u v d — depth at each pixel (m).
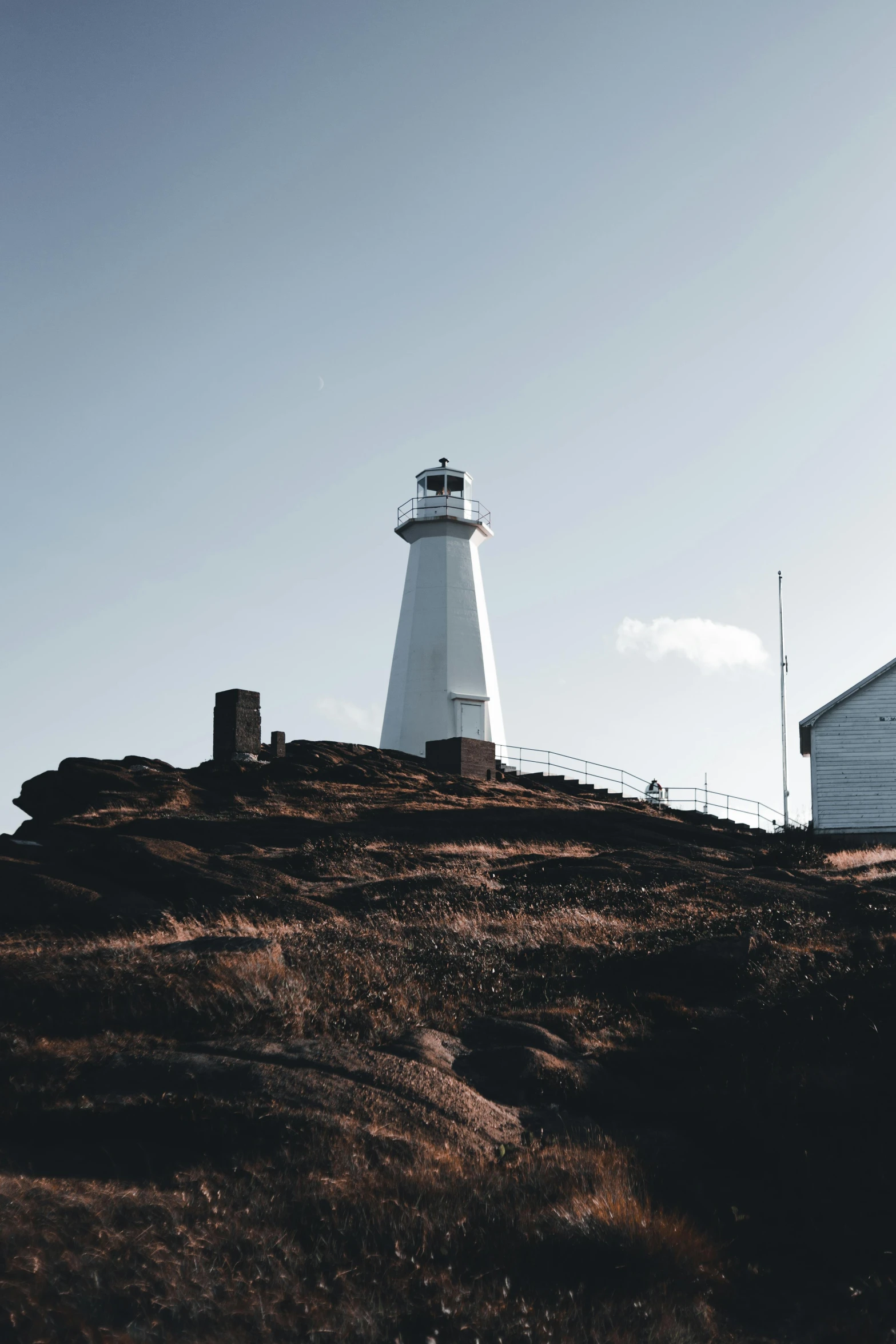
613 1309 6.32
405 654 50.16
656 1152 8.89
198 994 11.65
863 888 21.33
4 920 17.94
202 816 30.08
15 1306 5.63
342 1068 9.68
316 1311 6.04
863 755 35.25
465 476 52.44
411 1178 7.56
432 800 34.94
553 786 43.62
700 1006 12.98
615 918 18.25
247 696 39.25
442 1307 6.15
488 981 13.70
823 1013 11.62
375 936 16.06
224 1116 8.45
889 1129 9.05
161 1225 6.63
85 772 33.09
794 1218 7.82
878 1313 6.48
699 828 33.59
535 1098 9.91
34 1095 9.03
